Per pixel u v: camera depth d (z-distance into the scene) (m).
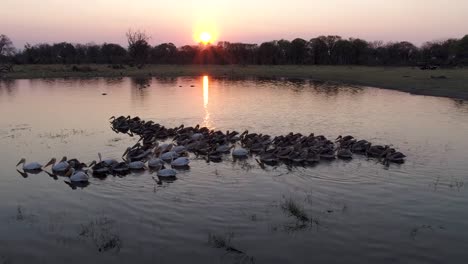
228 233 16.47
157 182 22.05
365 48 159.62
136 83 80.12
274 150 25.95
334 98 54.88
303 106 47.47
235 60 167.75
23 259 14.84
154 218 17.80
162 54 166.62
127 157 25.33
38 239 16.16
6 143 29.98
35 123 37.41
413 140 30.56
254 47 172.62
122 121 36.25
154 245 15.62
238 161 25.62
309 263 14.50
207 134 30.27
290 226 17.03
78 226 17.19
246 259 14.70
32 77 90.94
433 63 129.75
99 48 176.62
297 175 22.95
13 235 16.50
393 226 17.12
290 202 19.12
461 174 23.11
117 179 22.53
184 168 24.31
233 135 30.83
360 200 19.61
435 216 18.05
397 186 21.34
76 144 29.84
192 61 164.88
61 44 181.75
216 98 55.38
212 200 19.61
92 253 15.13
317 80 87.12
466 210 18.62
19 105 48.56
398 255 15.02
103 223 17.41
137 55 147.00
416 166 24.44
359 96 57.09
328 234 16.41
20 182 22.23
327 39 163.25
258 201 19.48
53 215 18.23
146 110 45.25
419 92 59.25
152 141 30.41
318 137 29.09
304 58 164.88
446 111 43.28
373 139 30.91
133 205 19.14
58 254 15.11
